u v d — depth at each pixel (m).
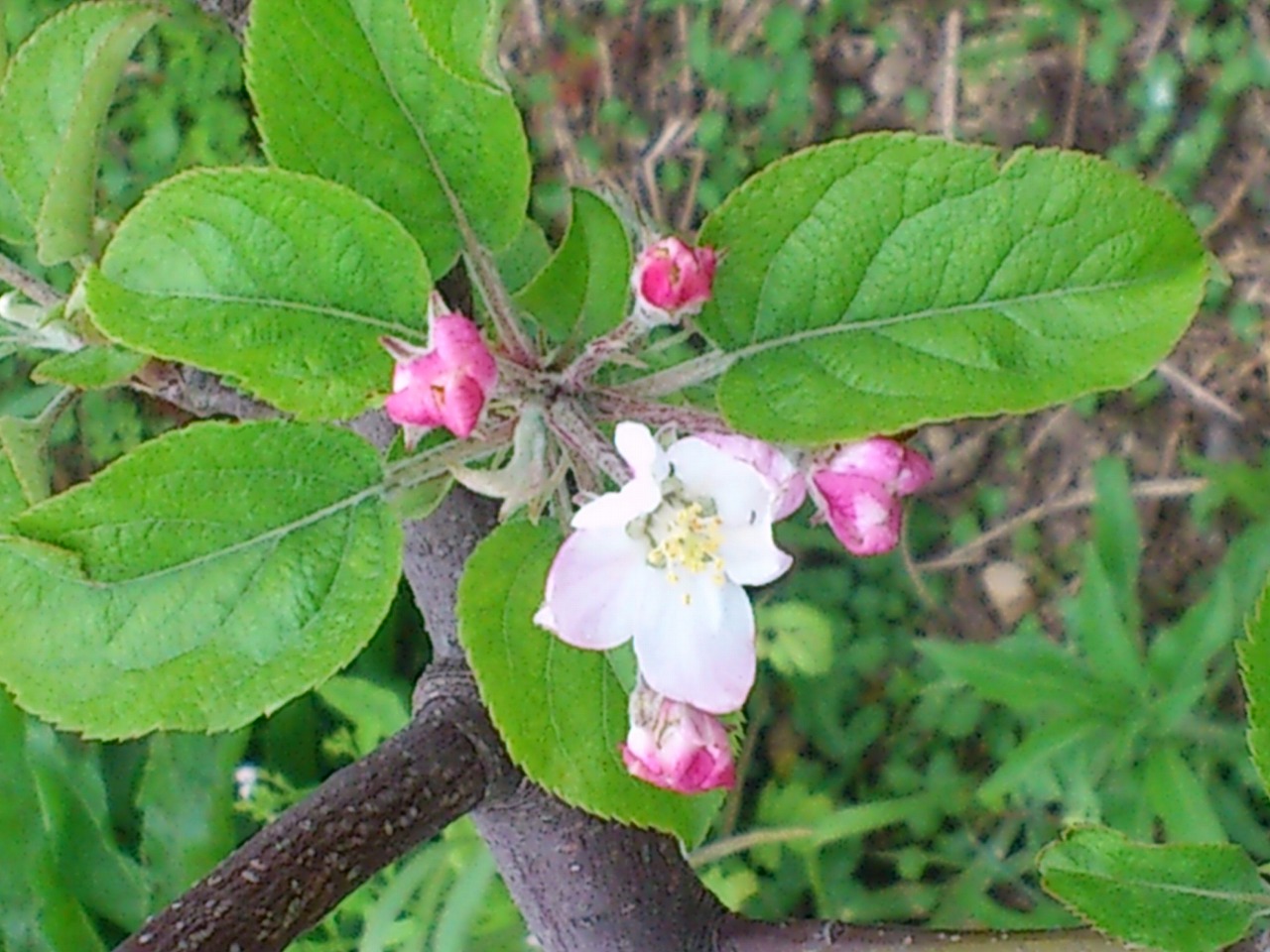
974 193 0.24
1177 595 0.82
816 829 0.70
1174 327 0.24
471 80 0.26
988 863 0.78
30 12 0.76
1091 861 0.29
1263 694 0.29
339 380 0.24
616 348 0.25
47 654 0.25
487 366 0.24
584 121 0.89
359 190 0.27
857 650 0.82
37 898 0.56
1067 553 0.83
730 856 0.78
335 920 0.68
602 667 0.26
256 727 0.69
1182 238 0.24
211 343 0.24
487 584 0.25
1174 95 0.83
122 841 0.67
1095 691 0.60
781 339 0.25
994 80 0.85
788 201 0.25
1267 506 0.72
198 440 0.25
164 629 0.25
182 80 0.86
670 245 0.24
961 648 0.61
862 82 0.87
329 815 0.31
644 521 0.25
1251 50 0.82
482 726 0.33
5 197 0.32
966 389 0.24
